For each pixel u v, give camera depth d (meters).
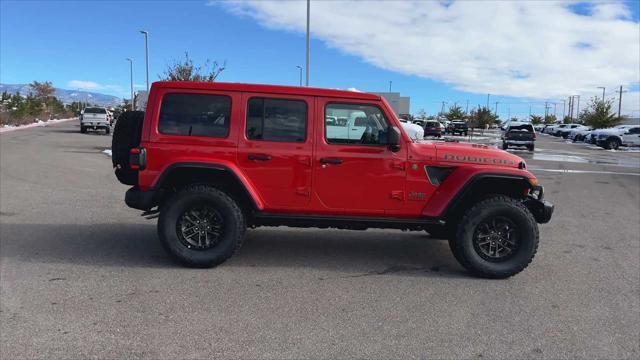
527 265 5.54
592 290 5.22
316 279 5.32
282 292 4.89
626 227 8.66
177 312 4.32
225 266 5.66
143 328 3.99
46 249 6.12
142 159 5.44
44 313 4.23
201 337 3.86
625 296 5.06
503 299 4.89
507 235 5.55
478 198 5.73
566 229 8.35
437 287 5.20
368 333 4.02
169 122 5.49
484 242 5.55
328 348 3.74
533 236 5.48
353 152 5.51
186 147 5.45
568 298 4.96
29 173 12.82
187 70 25.55
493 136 54.62
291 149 5.48
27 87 78.31
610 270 5.97
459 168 5.54
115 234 6.98
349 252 6.46
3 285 4.86
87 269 5.41
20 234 6.79
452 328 4.16
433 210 5.54
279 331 4.00
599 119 62.03
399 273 5.64
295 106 5.52
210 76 25.91
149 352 3.61
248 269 5.58
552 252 6.77
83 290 4.78
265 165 5.49
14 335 3.81
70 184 11.27
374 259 6.18
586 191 13.43
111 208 8.76
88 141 26.00
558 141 51.69
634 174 18.77
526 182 5.57
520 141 31.03
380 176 5.54
